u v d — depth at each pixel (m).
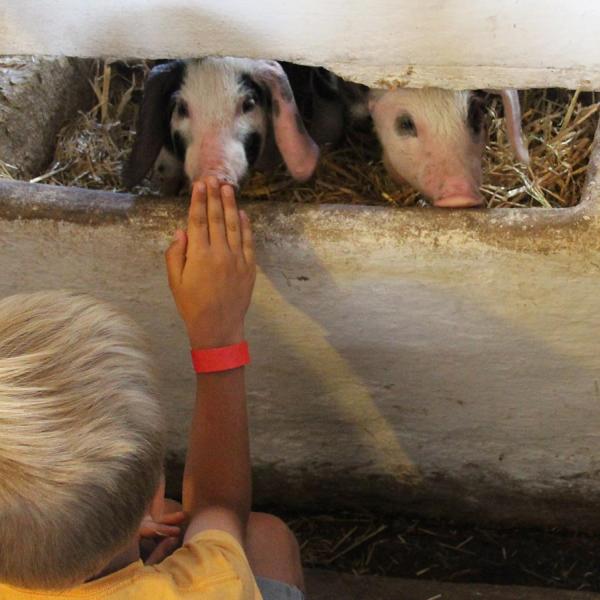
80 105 2.64
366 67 1.69
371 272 1.81
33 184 1.85
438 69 1.67
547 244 1.72
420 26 1.62
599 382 1.98
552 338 1.89
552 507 2.28
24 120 2.36
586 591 2.22
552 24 1.60
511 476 2.24
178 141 2.17
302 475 2.32
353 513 2.41
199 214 1.57
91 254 1.85
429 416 2.14
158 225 1.80
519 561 2.30
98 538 1.04
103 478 1.02
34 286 1.95
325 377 2.08
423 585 2.11
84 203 1.82
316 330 1.96
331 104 2.44
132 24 1.69
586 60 1.63
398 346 1.97
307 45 1.67
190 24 1.68
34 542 1.02
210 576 1.20
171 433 2.27
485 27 1.61
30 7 1.70
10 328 1.05
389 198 2.27
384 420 2.17
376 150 2.43
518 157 2.05
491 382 2.03
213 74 2.13
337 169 2.36
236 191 2.00
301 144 2.09
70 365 1.03
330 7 1.62
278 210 1.78
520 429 2.13
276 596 1.54
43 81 2.44
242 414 1.53
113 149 2.51
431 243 1.75
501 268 1.76
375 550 2.35
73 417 1.01
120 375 1.05
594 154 1.83
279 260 1.81
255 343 2.01
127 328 1.11
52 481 1.00
